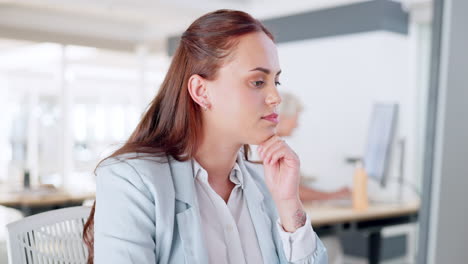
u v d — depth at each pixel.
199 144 0.86
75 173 6.63
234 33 0.79
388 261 3.97
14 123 7.25
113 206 0.78
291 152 0.90
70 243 1.05
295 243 0.89
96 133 8.12
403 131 4.18
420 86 4.33
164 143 0.86
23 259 0.97
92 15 5.43
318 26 4.41
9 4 4.81
